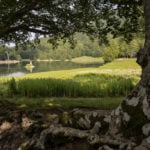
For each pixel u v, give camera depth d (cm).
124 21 1384
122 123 517
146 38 549
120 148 479
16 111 897
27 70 7981
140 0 1221
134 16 1322
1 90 2109
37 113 876
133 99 522
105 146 495
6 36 1531
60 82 2191
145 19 562
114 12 1382
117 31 1412
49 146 587
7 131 788
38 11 1406
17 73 6325
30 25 1423
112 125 530
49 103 1580
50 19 1432
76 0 1391
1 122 837
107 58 10469
